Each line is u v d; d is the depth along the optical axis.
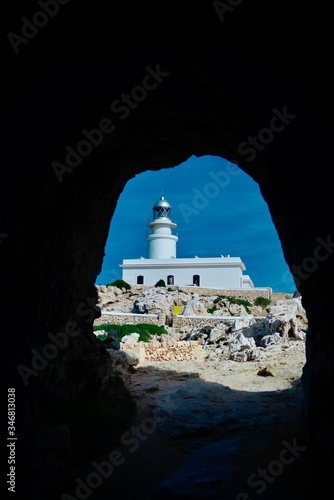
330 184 5.16
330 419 6.41
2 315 6.84
